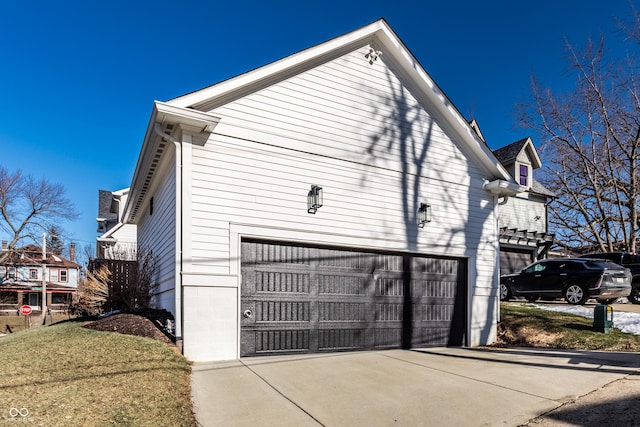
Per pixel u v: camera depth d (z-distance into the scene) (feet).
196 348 19.62
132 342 18.94
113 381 14.16
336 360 21.11
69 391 12.98
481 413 13.29
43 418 10.77
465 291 29.66
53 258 127.75
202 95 20.59
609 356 21.94
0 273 106.22
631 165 61.62
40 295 122.01
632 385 15.93
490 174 31.99
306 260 23.49
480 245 30.53
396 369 19.34
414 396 15.02
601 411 13.23
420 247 27.53
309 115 24.22
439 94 28.86
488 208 31.50
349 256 25.08
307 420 12.55
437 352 25.00
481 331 29.45
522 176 64.59
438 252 28.30
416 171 28.07
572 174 69.56
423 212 27.40
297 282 23.03
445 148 29.84
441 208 28.96
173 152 22.30
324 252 24.21
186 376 16.39
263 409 13.38
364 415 13.05
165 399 13.07
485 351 25.46
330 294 24.07
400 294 26.73
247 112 22.31
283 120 23.31
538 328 29.37
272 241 22.53
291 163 23.32
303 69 24.34
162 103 19.08
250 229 21.67
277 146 22.97
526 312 33.73
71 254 133.69
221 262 20.70
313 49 24.06
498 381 17.10
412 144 28.19
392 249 26.35
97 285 32.42
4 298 112.06
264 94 22.93
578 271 37.45
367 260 25.75
